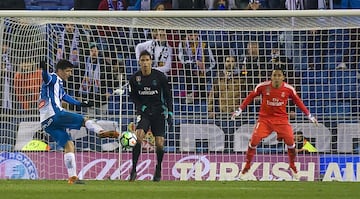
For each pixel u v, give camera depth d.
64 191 28.20
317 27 46.97
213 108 47.59
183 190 29.97
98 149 45.00
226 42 48.62
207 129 46.69
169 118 39.06
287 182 40.25
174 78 48.41
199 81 48.25
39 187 31.31
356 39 48.41
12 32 47.28
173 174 45.28
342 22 46.72
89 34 49.00
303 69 48.81
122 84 48.34
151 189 30.52
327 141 46.22
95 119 47.62
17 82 46.53
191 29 47.69
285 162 45.25
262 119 43.12
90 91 48.25
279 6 56.19
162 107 39.38
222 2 56.25
